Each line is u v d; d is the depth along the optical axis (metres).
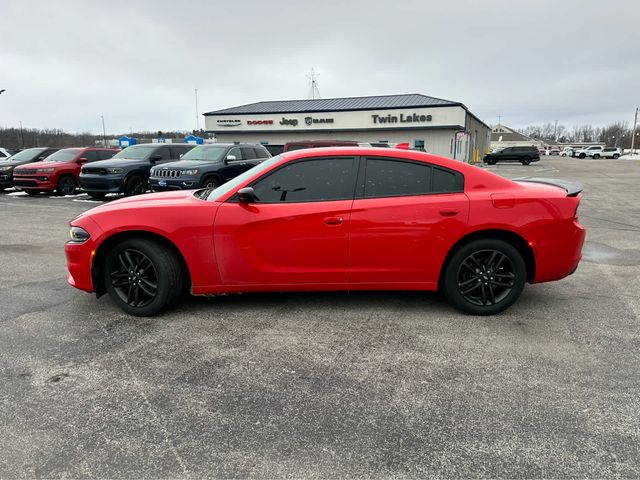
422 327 3.69
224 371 3.00
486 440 2.28
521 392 2.72
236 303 4.26
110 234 3.83
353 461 2.13
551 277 3.88
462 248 3.80
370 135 34.31
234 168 11.81
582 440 2.28
